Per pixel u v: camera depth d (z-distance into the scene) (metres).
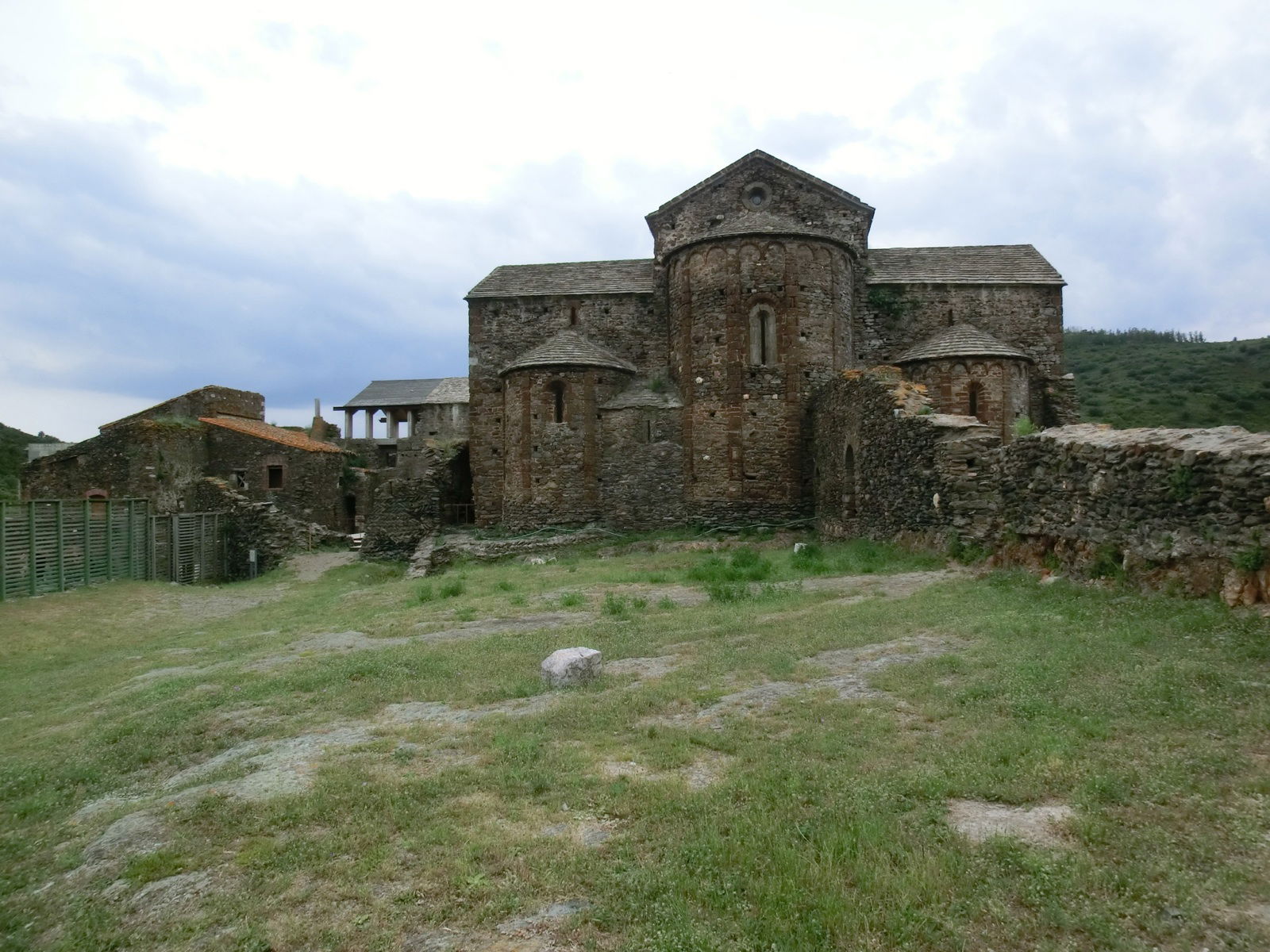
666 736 6.20
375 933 3.92
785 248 26.34
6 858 5.36
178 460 34.44
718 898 3.91
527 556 24.73
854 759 5.43
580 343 28.98
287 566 29.27
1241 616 7.54
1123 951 3.33
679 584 15.44
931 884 3.85
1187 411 47.47
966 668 7.27
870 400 19.38
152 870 4.75
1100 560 10.28
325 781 5.71
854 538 20.84
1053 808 4.55
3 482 51.78
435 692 7.99
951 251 31.55
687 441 27.12
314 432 63.34
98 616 18.86
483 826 4.88
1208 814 4.27
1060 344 29.84
